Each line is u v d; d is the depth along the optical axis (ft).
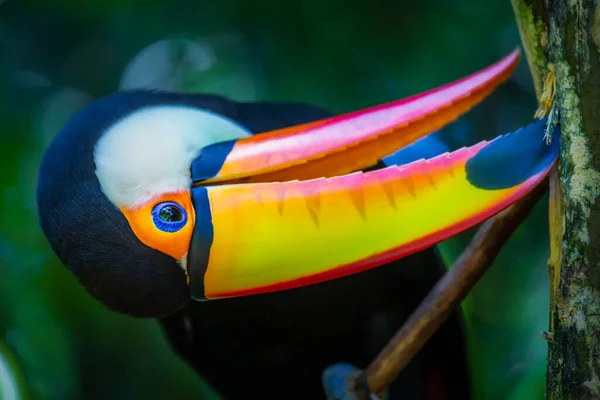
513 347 7.75
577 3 6.55
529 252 7.89
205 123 7.01
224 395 7.66
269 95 7.95
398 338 6.97
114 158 6.90
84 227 6.88
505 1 7.93
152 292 6.90
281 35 7.99
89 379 8.27
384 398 7.46
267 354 7.41
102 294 6.93
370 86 7.94
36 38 8.34
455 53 7.93
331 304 7.27
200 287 6.89
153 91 7.19
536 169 6.66
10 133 8.06
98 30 8.30
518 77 8.20
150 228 6.87
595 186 6.54
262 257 6.82
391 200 6.75
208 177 6.89
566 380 6.54
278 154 6.88
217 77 8.02
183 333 7.43
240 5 8.01
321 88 7.93
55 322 7.87
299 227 6.80
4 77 8.22
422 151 7.09
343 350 7.41
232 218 6.83
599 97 6.54
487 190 6.70
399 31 7.95
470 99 6.78
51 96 8.29
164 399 8.40
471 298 7.74
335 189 6.79
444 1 7.96
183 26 8.09
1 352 7.64
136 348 8.31
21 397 7.63
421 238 6.74
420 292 7.34
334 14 7.97
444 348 7.42
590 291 6.53
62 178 6.91
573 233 6.55
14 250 7.85
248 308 7.26
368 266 6.79
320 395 7.57
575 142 6.56
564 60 6.57
